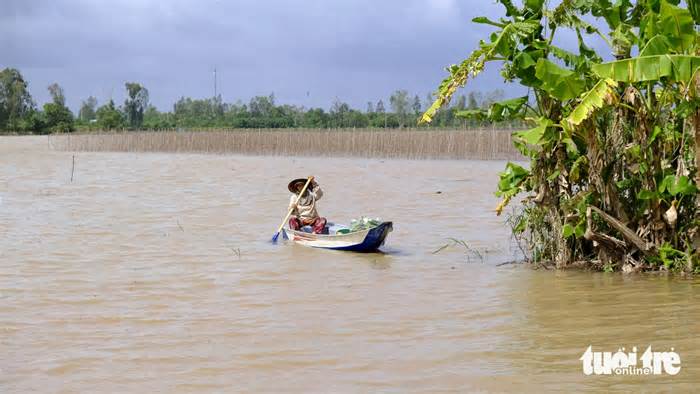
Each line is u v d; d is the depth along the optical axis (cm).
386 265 1202
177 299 979
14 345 788
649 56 964
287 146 4178
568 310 903
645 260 1109
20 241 1389
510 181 1184
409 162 3406
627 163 1099
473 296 987
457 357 739
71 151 4803
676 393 631
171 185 2433
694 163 1089
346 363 727
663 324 829
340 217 1731
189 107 9925
